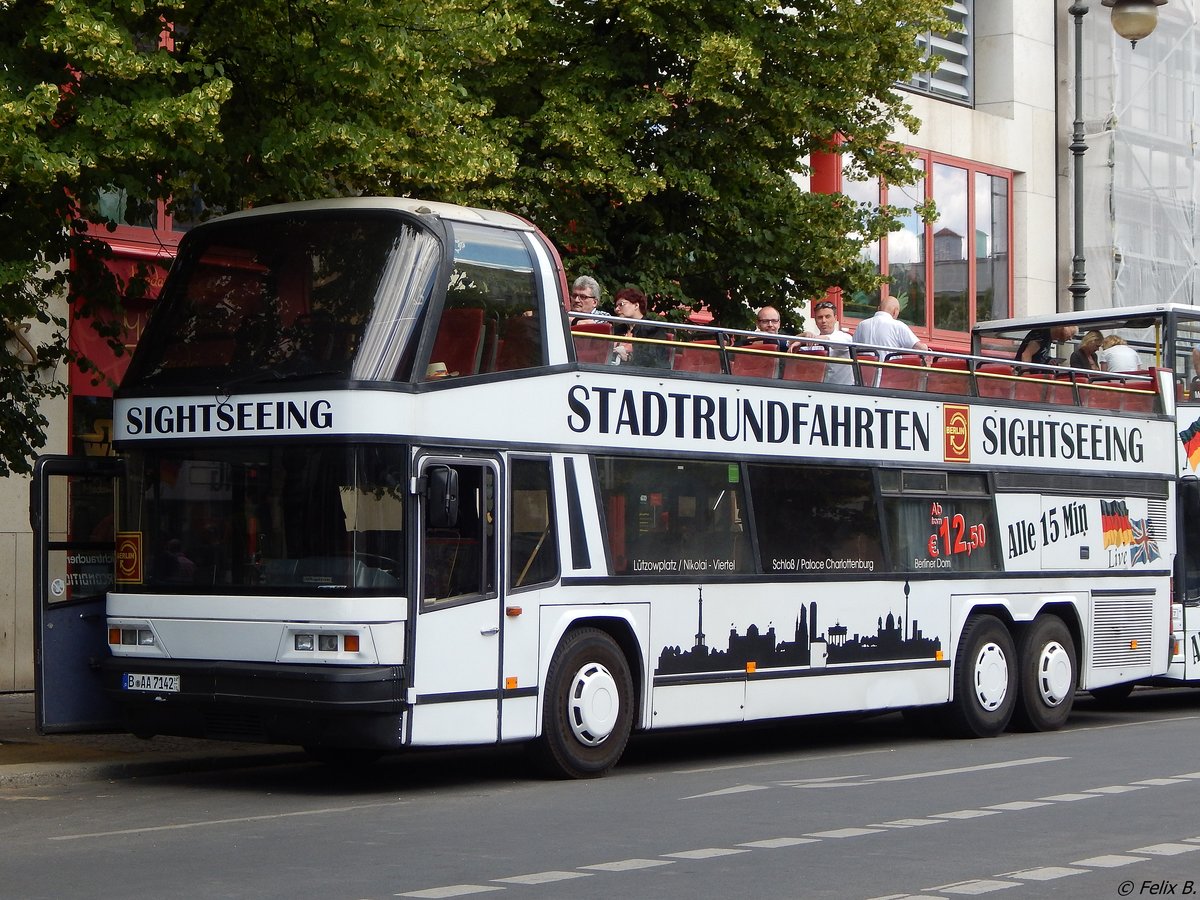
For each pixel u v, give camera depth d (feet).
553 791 42.91
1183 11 120.37
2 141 40.93
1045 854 32.45
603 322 47.62
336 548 41.37
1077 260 83.30
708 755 52.90
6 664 66.28
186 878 29.99
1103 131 114.42
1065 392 62.69
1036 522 60.49
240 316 44.21
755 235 64.75
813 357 53.06
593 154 59.41
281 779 46.16
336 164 48.06
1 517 66.18
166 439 44.01
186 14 47.21
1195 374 68.69
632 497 47.32
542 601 44.62
